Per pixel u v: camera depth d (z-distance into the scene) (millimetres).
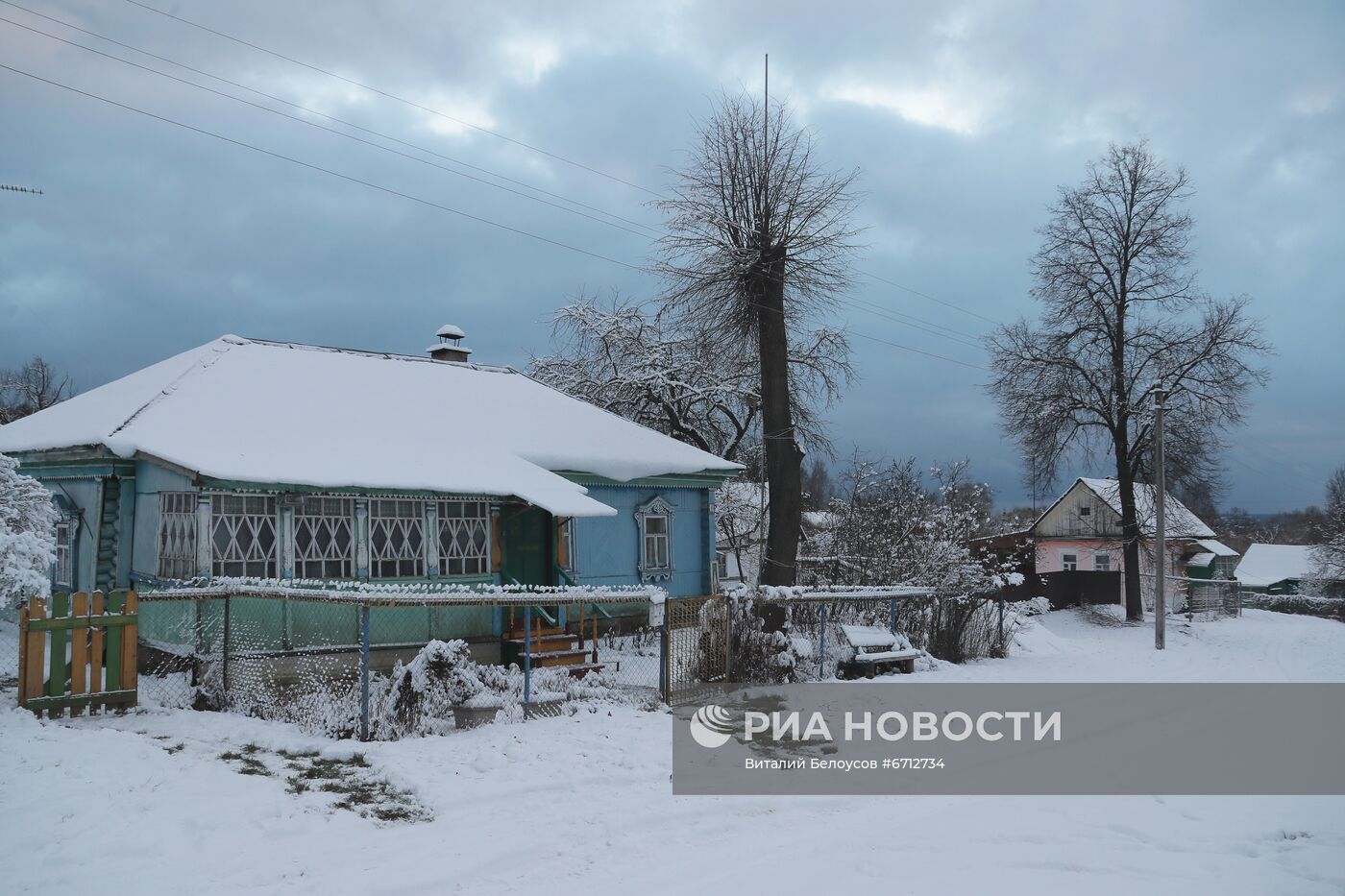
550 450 19562
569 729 11383
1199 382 33438
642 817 8398
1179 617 37531
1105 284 34344
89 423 16172
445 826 7883
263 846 7164
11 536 12109
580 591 13062
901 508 25625
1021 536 43031
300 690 12289
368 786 8859
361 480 15172
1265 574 68562
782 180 22484
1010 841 8062
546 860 7270
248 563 14148
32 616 10828
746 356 25078
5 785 7930
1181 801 9688
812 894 6602
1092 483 49656
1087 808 9375
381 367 21094
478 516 17188
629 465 20750
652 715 12586
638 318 34250
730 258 22453
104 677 11844
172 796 7961
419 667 11258
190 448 14469
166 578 14305
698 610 14828
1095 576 38875
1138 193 33844
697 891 6668
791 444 22250
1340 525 61094
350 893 6406
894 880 6906
